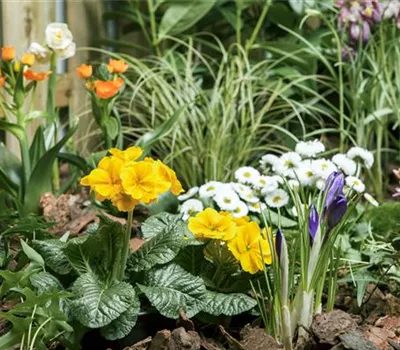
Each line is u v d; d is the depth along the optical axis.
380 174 1.35
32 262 0.90
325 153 1.34
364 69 1.44
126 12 1.57
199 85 1.45
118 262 0.89
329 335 0.84
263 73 1.48
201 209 1.10
